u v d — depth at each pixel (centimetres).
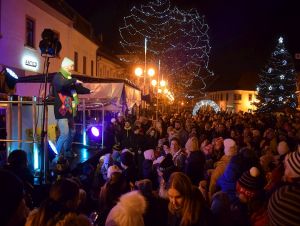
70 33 2422
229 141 589
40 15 1964
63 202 274
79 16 2792
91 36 3038
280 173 479
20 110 735
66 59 793
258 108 4616
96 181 748
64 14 2262
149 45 3216
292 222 215
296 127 1325
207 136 1274
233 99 7850
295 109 4084
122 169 650
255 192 353
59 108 786
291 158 255
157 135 1221
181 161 738
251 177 359
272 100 4409
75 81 787
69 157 846
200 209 335
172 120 1616
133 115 1669
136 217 287
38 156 730
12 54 1683
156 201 414
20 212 261
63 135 803
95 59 3247
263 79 4575
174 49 3244
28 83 1065
